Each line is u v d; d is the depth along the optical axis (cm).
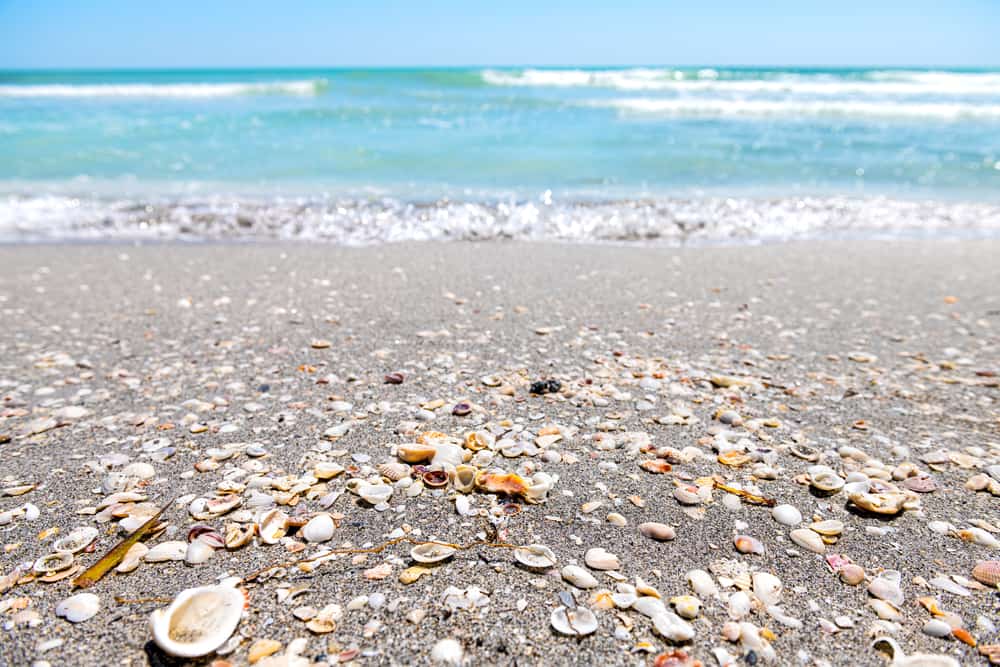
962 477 47
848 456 50
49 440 51
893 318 83
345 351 70
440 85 470
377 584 36
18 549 38
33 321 79
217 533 39
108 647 31
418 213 143
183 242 124
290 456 49
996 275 103
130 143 222
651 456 49
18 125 259
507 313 83
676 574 37
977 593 36
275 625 33
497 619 33
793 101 361
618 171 190
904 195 167
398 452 48
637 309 85
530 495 44
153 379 63
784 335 76
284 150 214
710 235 134
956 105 340
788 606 35
